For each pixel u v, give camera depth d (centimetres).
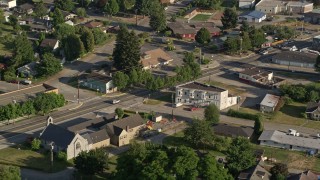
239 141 14038
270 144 15488
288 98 18612
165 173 11925
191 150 12769
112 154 14800
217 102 18038
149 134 15950
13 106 16538
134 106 18225
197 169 12181
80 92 19400
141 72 19900
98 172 13538
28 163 14125
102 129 15388
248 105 18488
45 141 14925
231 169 13150
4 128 16288
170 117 17375
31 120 16950
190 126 15650
